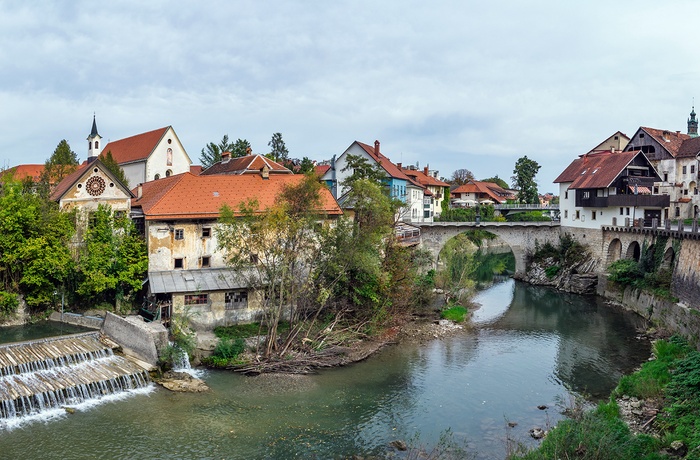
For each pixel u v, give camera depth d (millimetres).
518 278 82438
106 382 31953
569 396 33688
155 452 25734
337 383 35312
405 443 27297
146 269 43719
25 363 31219
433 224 77062
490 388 35031
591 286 70750
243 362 36844
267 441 27203
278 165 76062
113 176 46219
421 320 52062
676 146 83500
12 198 41500
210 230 45781
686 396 29141
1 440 26266
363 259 41844
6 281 41062
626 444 24141
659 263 57500
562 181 82000
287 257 38312
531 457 23469
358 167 66750
